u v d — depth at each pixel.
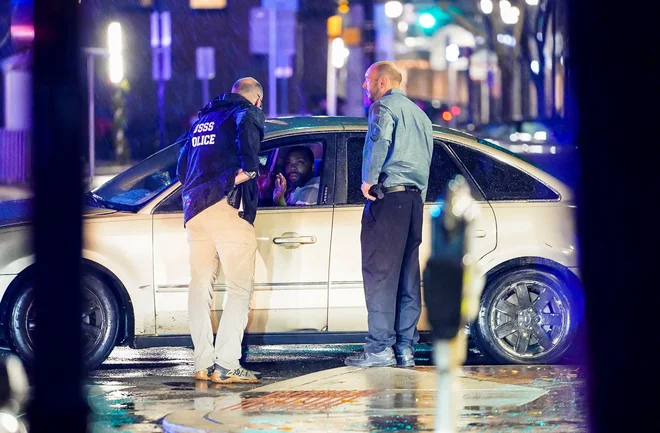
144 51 122.56
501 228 28.61
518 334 28.66
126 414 23.20
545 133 69.50
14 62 93.94
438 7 133.38
